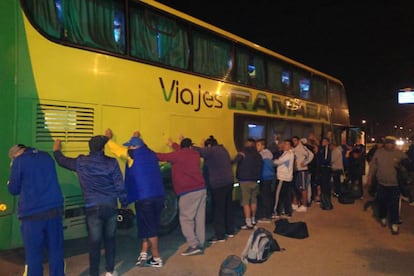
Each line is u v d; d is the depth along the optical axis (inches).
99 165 186.1
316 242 273.7
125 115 239.5
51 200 171.3
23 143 189.8
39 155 173.0
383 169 306.2
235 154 339.3
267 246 231.9
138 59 250.5
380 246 266.5
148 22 261.6
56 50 204.8
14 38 189.2
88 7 223.5
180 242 271.9
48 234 172.1
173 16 283.3
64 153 205.3
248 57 367.9
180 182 242.1
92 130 219.5
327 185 397.4
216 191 268.2
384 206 319.0
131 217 220.8
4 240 185.3
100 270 213.3
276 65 417.1
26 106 191.6
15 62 188.9
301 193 386.6
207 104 309.4
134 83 246.1
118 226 219.1
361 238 286.0
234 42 348.8
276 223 298.2
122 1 244.1
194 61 299.1
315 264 227.8
